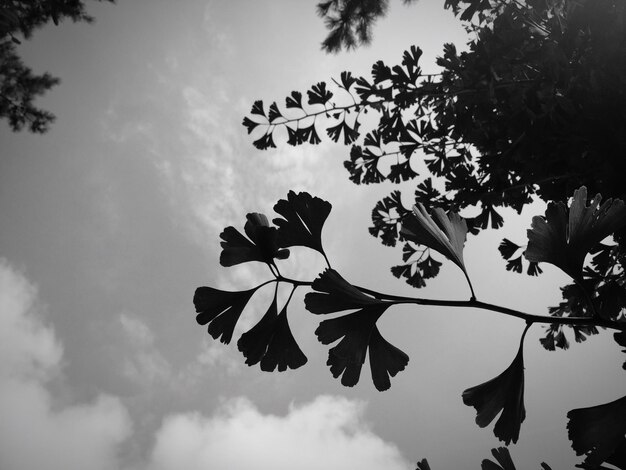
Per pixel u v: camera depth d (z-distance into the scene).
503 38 2.30
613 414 1.01
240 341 1.26
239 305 1.27
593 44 2.12
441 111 3.21
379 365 1.18
